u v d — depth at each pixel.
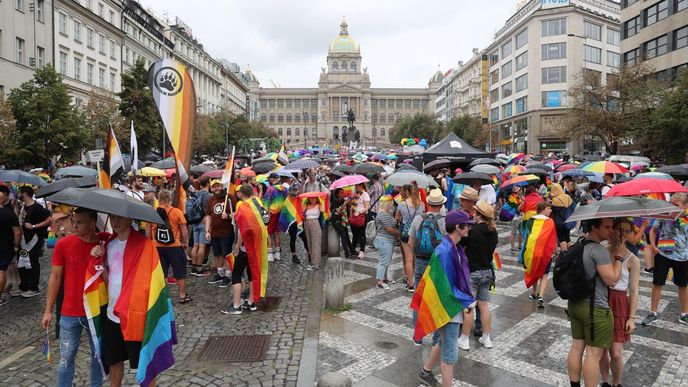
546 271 8.37
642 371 5.93
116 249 4.55
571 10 58.19
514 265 11.55
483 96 76.50
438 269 5.21
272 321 7.78
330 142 132.12
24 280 9.39
